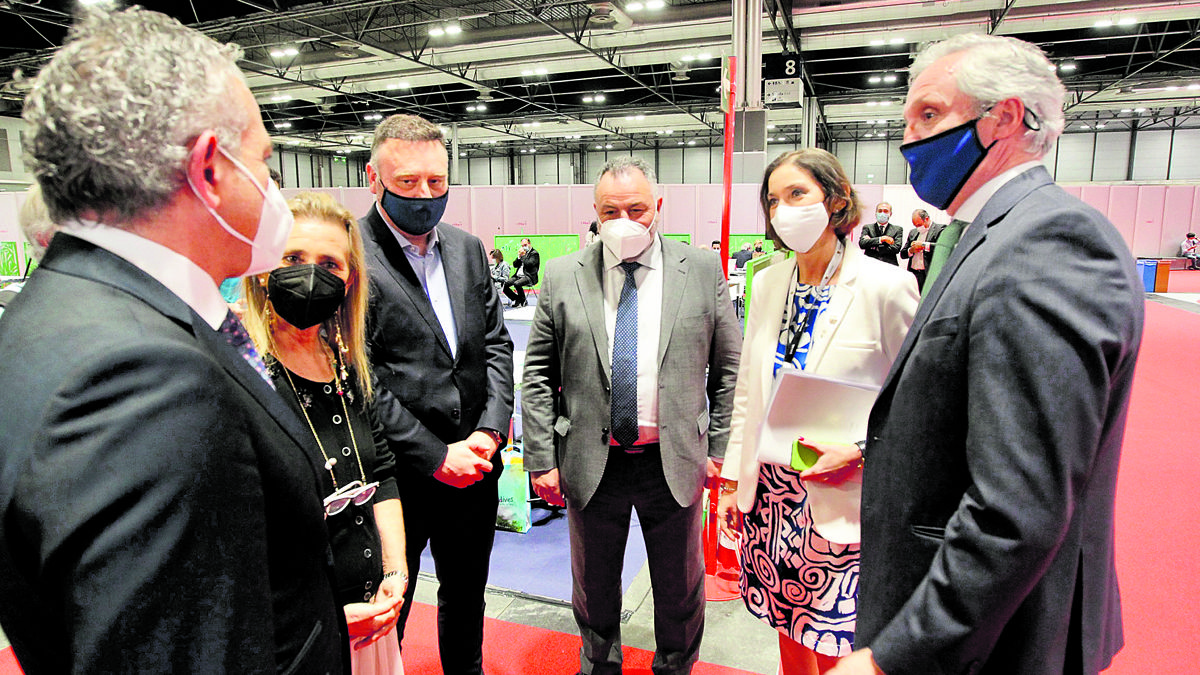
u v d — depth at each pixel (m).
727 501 1.81
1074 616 0.85
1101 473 0.84
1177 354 7.48
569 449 1.83
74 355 0.50
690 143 27.22
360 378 1.35
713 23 11.52
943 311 0.87
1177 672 2.09
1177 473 3.88
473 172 30.44
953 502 0.88
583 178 28.67
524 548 3.09
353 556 1.17
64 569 0.48
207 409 0.54
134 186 0.57
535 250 13.79
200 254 0.65
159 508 0.49
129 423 0.49
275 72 14.38
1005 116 0.91
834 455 1.34
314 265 1.12
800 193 1.47
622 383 1.78
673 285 1.82
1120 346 0.73
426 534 1.82
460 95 19.05
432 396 1.72
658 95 17.22
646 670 2.15
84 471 0.48
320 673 0.73
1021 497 0.72
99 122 0.55
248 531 0.57
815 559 1.52
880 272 1.45
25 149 0.57
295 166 27.48
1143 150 22.09
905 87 17.00
